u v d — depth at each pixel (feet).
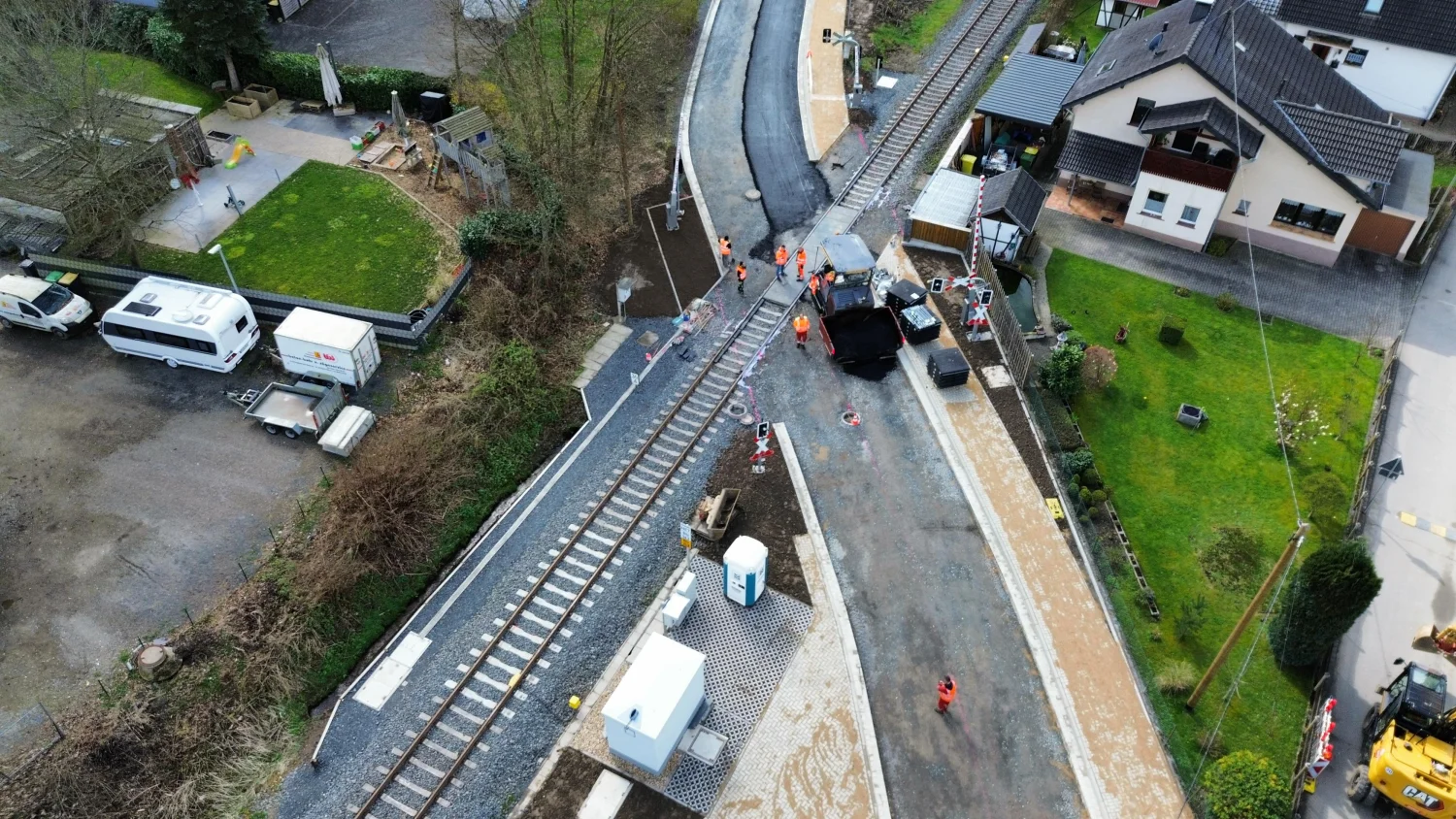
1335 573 90.84
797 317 138.00
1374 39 174.19
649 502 113.91
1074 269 148.66
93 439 117.70
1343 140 141.08
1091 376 126.21
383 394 124.16
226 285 136.26
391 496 107.96
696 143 171.53
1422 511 116.67
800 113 179.22
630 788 89.25
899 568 107.76
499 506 118.21
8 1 140.87
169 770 90.27
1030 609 104.12
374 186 154.92
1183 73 143.23
